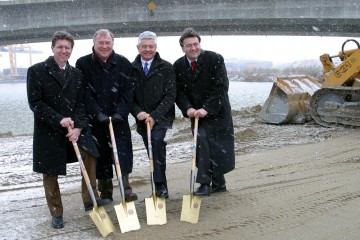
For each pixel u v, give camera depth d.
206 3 25.33
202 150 5.12
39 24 26.83
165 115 5.05
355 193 5.35
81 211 5.07
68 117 4.46
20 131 15.17
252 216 4.66
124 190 4.81
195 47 5.07
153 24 27.25
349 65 10.39
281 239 4.07
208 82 5.21
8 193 6.12
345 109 10.57
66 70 4.50
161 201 4.71
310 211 4.76
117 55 4.98
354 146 8.38
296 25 26.94
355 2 22.95
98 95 4.89
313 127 10.98
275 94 11.85
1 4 26.14
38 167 4.40
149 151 4.75
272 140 9.47
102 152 5.03
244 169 6.85
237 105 22.94
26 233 4.39
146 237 4.18
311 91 11.84
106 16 26.48
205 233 4.24
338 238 4.06
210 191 5.32
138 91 5.06
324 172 6.48
